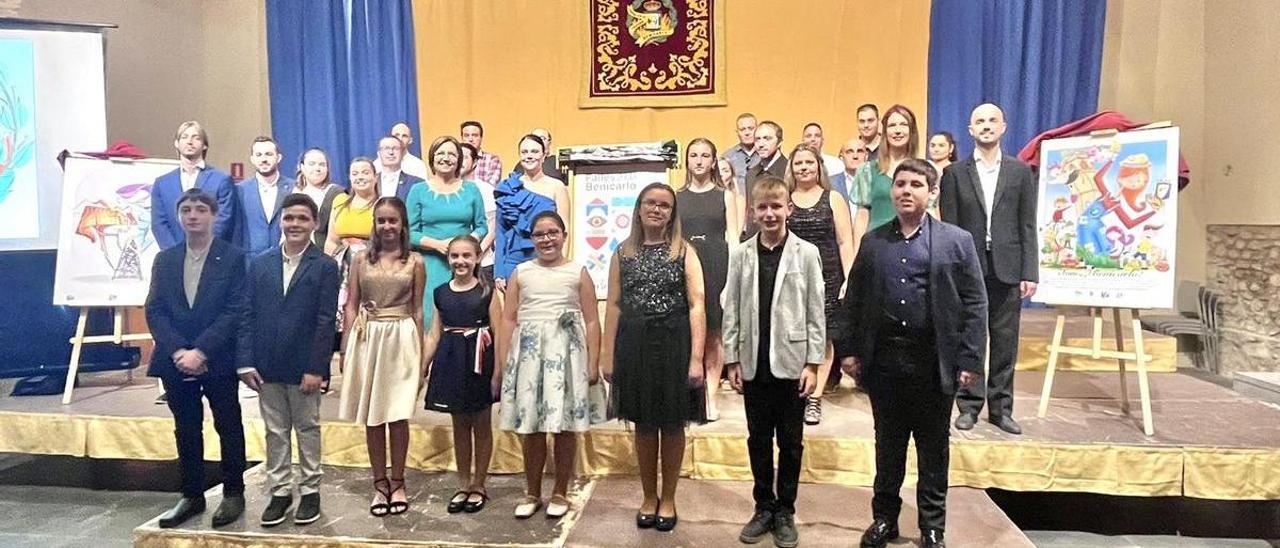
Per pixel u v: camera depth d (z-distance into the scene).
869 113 4.72
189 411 3.11
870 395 2.76
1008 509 3.78
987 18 5.69
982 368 2.62
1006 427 3.52
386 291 3.06
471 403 3.03
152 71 6.09
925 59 5.82
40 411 3.95
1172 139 3.46
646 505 3.04
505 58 6.22
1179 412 3.86
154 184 4.09
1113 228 3.61
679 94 6.12
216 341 2.98
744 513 3.14
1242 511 3.74
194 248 3.08
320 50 6.18
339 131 6.27
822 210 3.72
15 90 4.53
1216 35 5.57
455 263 3.02
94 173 4.22
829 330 2.97
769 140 4.64
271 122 6.36
